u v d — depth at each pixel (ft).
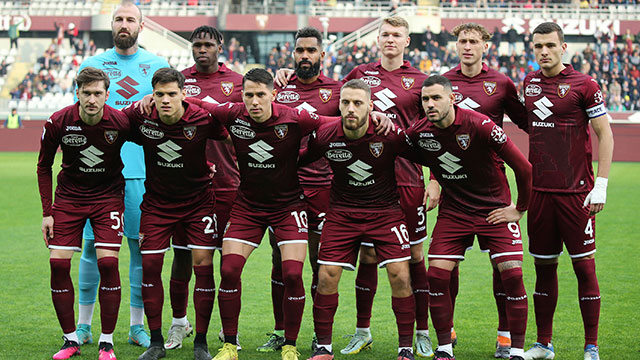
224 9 112.68
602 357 16.26
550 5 115.03
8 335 17.79
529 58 108.99
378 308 21.27
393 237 15.71
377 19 112.57
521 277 15.42
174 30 114.73
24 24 115.75
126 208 18.20
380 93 18.25
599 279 24.54
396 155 15.94
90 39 118.32
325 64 100.68
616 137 82.12
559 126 16.72
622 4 112.68
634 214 40.78
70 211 16.20
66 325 16.16
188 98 16.38
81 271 17.66
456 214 15.92
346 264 15.83
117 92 19.12
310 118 15.72
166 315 20.49
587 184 16.66
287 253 15.79
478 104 17.63
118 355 16.43
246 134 15.53
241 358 16.42
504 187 15.92
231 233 16.02
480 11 111.24
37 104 100.83
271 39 115.24
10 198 47.65
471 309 20.95
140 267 17.72
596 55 106.22
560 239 16.93
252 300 22.08
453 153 15.43
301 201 16.31
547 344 16.65
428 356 17.08
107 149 16.02
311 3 117.19
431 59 103.14
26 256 28.60
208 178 16.62
